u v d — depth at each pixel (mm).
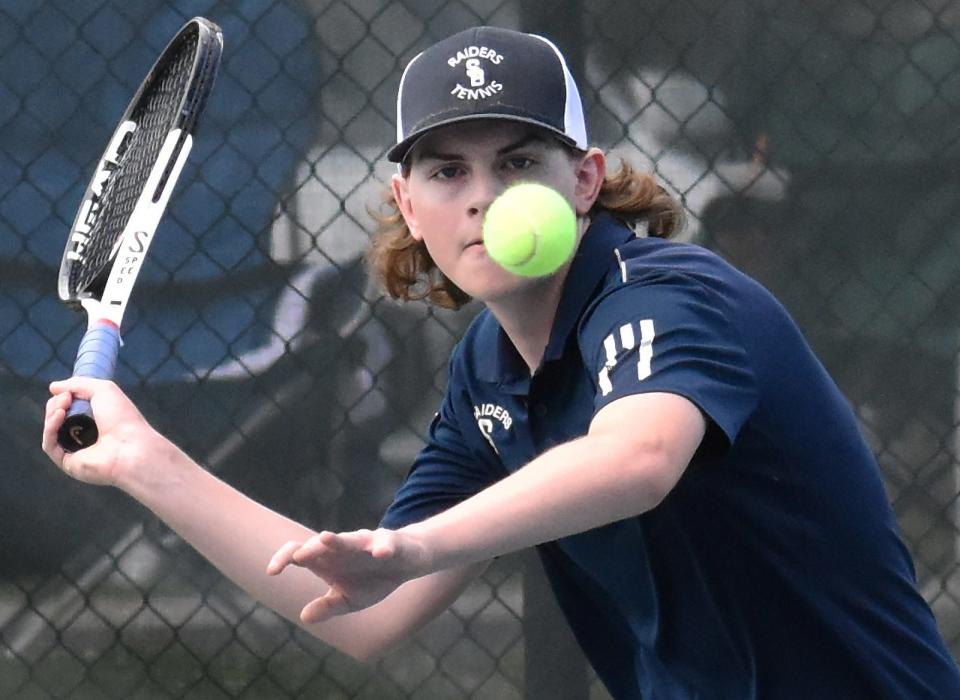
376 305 13289
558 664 13250
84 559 13531
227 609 13562
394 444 13312
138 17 13328
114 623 13539
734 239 13109
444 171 6359
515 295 6445
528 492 5148
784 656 6637
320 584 6984
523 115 6219
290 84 13195
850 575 6543
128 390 13328
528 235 6008
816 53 13094
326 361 13320
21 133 13352
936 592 13258
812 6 13070
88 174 13383
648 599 6832
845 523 6461
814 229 13109
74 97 13352
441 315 13281
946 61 13062
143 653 13539
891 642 6680
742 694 6809
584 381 6469
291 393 13328
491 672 13391
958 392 13164
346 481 13320
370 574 5000
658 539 6496
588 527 5230
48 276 13398
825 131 13086
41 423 13469
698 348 5676
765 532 6359
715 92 13086
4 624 13492
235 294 13305
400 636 7594
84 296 8648
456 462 7652
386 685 13477
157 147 8602
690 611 6691
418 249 7848
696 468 6180
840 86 13086
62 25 13320
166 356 13312
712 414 5516
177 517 6711
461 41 6395
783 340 6172
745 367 5875
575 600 7637
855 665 6625
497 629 13375
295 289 13297
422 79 6367
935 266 13094
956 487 13203
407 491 7809
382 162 13227
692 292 5914
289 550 4949
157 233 13234
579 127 6555
